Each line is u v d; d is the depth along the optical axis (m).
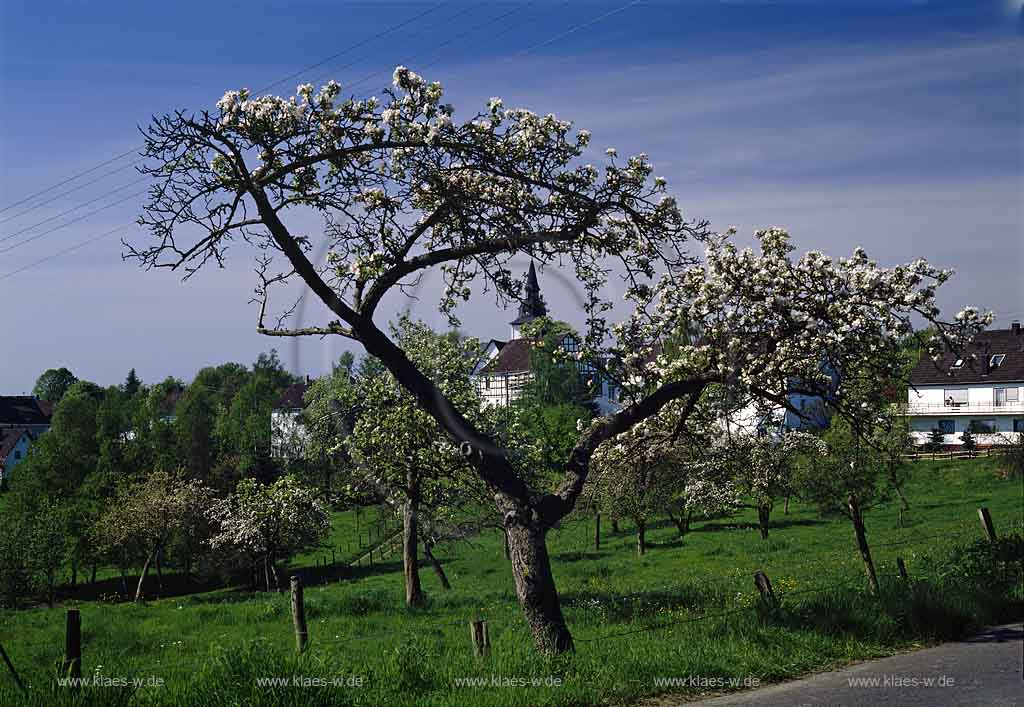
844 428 23.86
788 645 12.11
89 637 23.53
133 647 21.56
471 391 27.02
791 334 13.68
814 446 25.09
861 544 17.95
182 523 52.22
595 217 11.70
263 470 63.44
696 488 38.22
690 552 39.84
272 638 21.00
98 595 58.34
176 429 73.38
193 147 11.07
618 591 24.81
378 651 13.89
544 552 12.15
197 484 55.25
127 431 79.88
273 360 99.81
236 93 11.12
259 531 45.75
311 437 29.59
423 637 16.19
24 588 49.47
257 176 11.44
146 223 11.07
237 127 11.07
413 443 26.52
